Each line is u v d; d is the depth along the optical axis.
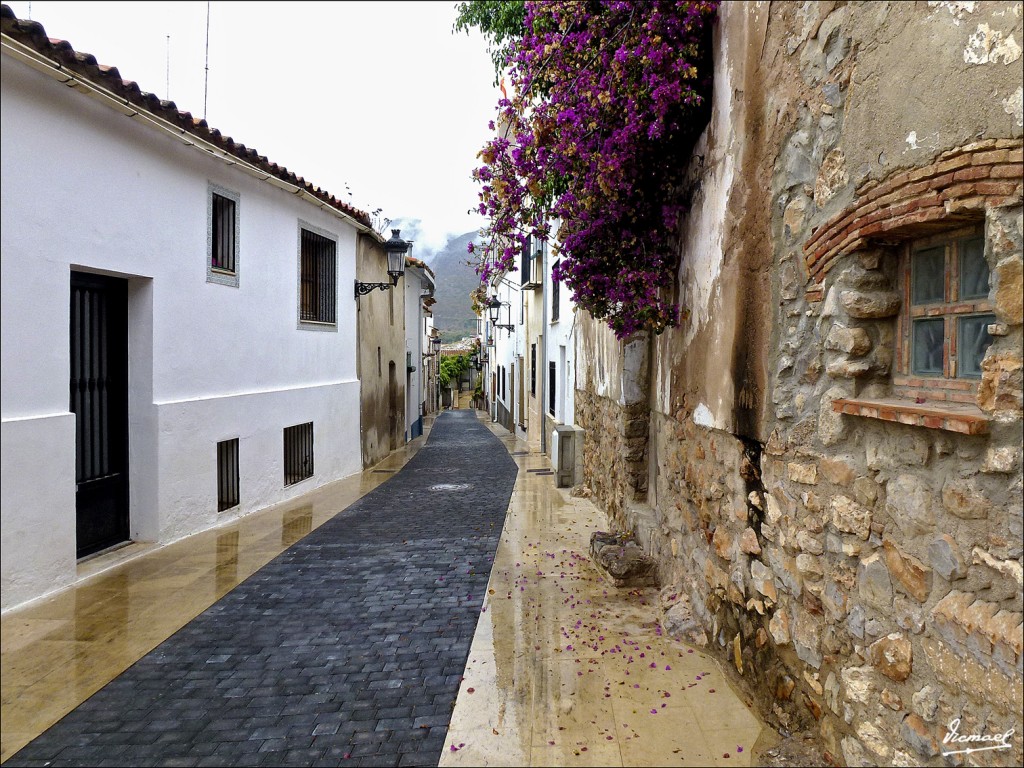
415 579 5.59
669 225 4.62
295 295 9.55
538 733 3.13
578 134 4.45
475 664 3.91
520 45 4.93
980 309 2.09
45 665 3.93
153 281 6.32
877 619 2.41
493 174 4.95
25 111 4.82
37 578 4.93
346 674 3.81
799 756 2.82
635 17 4.22
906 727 2.24
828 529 2.73
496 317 25.20
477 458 14.42
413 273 19.89
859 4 2.49
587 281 4.85
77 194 5.31
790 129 3.02
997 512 1.88
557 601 4.98
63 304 5.16
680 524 4.76
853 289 2.57
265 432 8.62
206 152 6.91
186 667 3.92
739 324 3.57
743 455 3.55
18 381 4.78
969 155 1.94
